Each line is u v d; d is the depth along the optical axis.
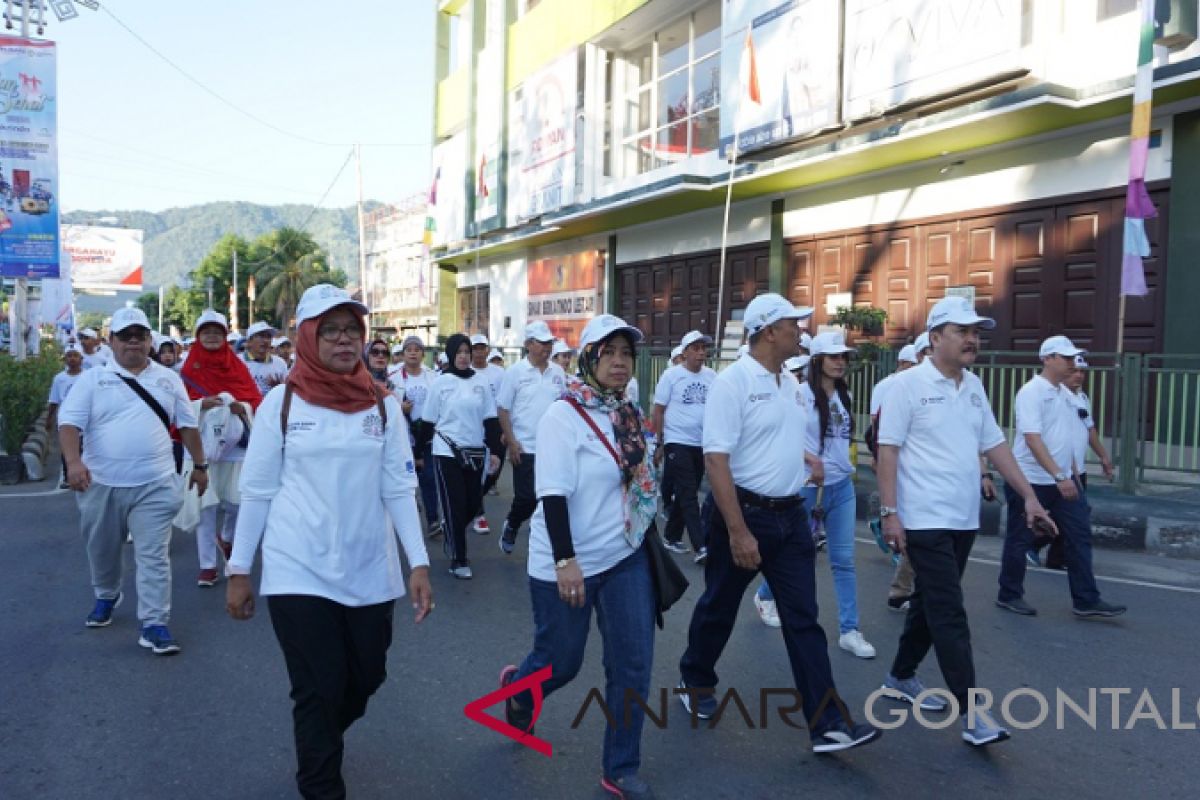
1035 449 6.17
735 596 4.41
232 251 73.19
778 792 3.81
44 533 8.95
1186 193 10.48
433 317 40.38
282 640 3.32
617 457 3.72
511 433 7.95
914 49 11.64
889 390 4.42
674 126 17.97
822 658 4.09
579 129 19.45
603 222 19.38
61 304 38.91
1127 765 4.07
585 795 3.77
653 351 13.73
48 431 17.28
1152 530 8.55
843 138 12.98
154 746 4.22
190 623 6.11
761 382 4.20
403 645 5.68
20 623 6.06
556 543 3.61
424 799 3.73
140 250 59.28
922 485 4.32
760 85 14.12
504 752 4.17
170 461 5.68
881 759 4.12
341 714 3.55
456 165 25.88
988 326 4.32
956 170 13.01
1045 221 11.98
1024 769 4.03
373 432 3.46
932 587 4.27
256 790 3.81
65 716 4.55
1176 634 5.98
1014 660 5.45
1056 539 6.46
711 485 4.10
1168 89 9.81
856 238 14.62
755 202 16.58
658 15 17.86
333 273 68.25
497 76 22.73
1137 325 11.05
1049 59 11.07
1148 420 9.48
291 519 3.34
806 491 5.55
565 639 3.88
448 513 7.47
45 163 18.50
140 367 5.68
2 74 18.16
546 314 23.47
